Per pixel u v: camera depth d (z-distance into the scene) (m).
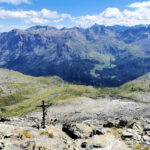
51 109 100.94
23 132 21.98
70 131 29.73
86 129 30.44
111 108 85.94
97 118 67.06
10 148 17.02
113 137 25.62
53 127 29.75
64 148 20.58
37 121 40.00
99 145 22.28
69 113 85.50
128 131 28.98
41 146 19.30
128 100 115.31
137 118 41.47
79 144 24.11
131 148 21.69
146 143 23.22
